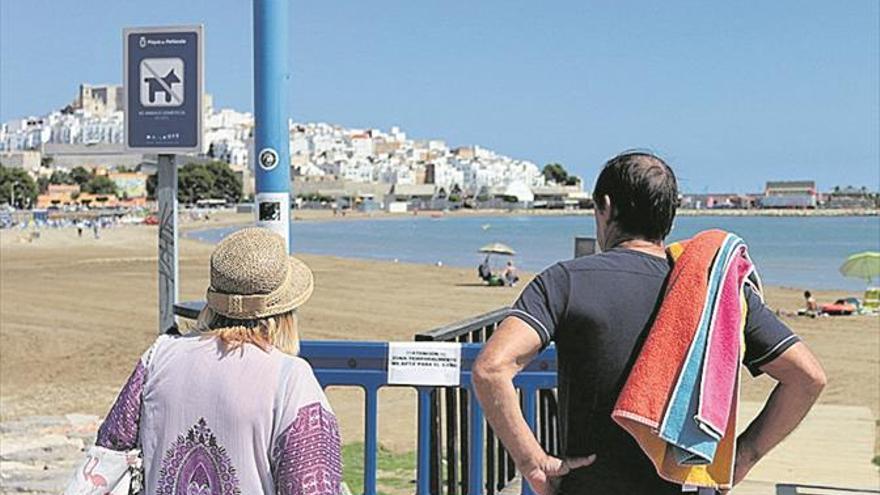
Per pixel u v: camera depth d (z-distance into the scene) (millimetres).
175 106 6238
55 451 8781
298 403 2576
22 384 14422
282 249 2732
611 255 2814
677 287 2682
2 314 23750
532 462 2705
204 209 163750
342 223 144125
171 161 6371
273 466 2564
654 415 2598
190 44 6215
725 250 2736
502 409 2674
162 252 6398
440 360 5062
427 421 5277
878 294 26875
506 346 2680
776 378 2758
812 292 34156
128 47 6285
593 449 2705
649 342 2658
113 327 21219
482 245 75375
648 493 2670
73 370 15734
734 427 2668
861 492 6297
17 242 70438
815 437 9000
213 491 2561
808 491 6344
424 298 29938
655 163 2881
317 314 24859
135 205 162500
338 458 2600
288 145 5938
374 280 37281
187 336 2742
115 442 2678
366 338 20547
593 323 2709
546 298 2746
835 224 142000
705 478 2639
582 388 2725
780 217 193250
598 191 2938
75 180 190750
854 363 16906
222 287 2664
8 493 7477
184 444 2590
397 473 8078
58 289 31266
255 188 5953
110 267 43344
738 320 2670
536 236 93438
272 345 2672
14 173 164375
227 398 2570
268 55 5836
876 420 10898
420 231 109625
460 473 5520
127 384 2709
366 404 5172
